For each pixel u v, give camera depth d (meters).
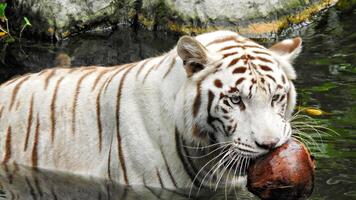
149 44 17.09
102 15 18.23
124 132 10.34
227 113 9.36
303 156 9.14
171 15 18.05
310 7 18.48
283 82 9.47
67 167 10.97
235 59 9.48
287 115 9.84
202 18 17.95
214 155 9.99
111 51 16.55
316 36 17.03
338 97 13.00
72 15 17.91
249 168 9.33
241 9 18.03
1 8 17.47
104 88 10.80
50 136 11.14
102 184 10.48
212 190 10.23
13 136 11.43
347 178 10.15
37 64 15.69
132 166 10.31
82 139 10.90
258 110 9.26
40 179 10.72
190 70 9.59
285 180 9.02
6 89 11.77
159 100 10.03
